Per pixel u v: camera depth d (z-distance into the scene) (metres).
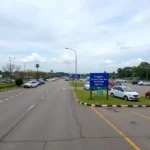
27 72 118.69
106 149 6.77
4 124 10.62
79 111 15.42
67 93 33.34
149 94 26.05
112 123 11.05
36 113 14.14
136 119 12.39
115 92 26.58
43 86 56.38
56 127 9.97
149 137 8.27
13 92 35.22
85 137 8.21
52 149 6.79
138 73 125.25
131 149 6.78
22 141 7.69
